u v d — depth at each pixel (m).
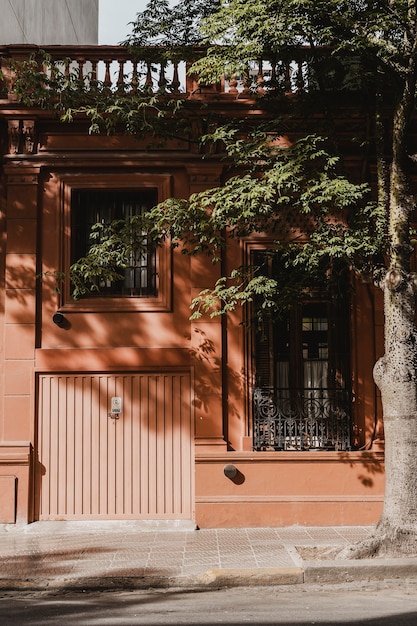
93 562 9.37
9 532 11.48
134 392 12.03
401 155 9.84
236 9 9.66
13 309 12.02
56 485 11.86
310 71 11.37
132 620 6.99
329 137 11.34
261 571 8.70
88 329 12.10
